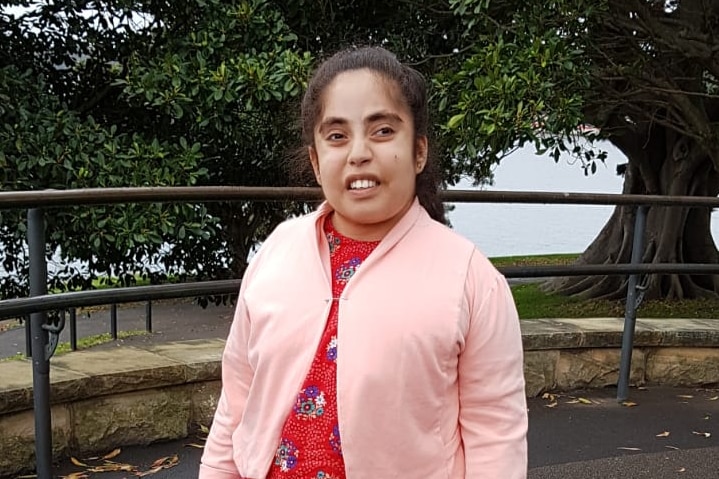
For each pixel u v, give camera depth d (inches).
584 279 306.8
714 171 271.6
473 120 148.9
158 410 107.3
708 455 111.7
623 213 291.9
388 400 46.4
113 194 82.7
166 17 189.8
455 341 47.3
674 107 225.3
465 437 49.2
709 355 146.3
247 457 51.4
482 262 50.3
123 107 205.9
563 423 123.9
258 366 51.1
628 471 105.7
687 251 279.0
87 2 196.7
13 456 95.0
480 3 152.0
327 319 49.2
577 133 221.6
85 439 101.7
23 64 202.7
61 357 111.0
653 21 198.2
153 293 90.7
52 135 161.6
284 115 179.9
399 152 49.1
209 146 211.0
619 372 139.3
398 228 50.4
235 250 243.9
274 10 180.2
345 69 50.3
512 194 110.7
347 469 46.8
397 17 209.6
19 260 199.9
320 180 51.8
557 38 152.5
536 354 137.1
